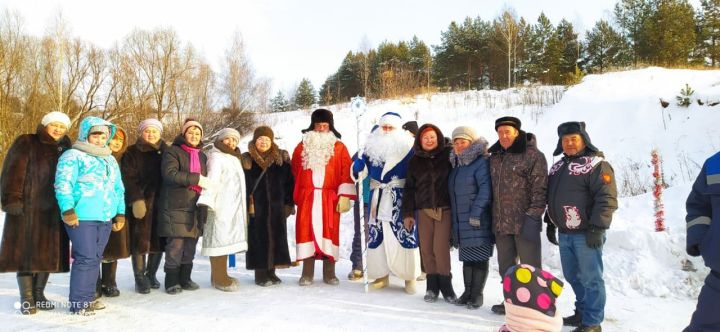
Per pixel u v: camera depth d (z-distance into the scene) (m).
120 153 5.09
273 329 4.01
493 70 31.22
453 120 14.40
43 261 4.34
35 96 22.41
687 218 3.06
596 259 3.99
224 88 22.98
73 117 23.98
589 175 3.98
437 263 4.96
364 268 5.39
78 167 4.41
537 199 4.32
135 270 5.23
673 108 11.09
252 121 21.70
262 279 5.66
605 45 29.73
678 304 4.88
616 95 12.67
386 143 5.51
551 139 11.84
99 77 24.77
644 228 5.88
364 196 6.17
